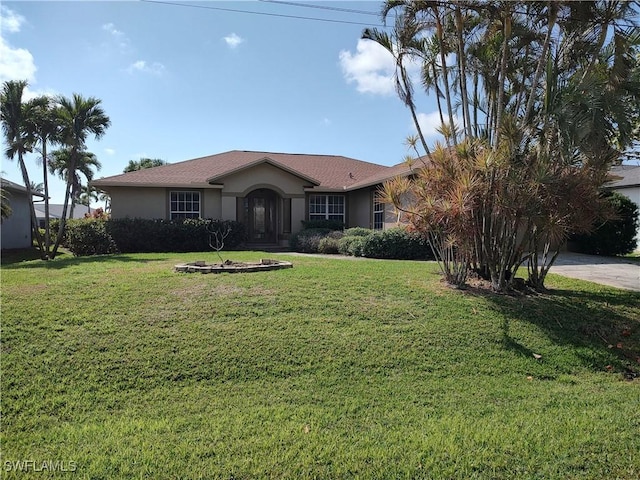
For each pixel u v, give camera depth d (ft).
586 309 23.48
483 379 16.20
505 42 24.93
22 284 25.88
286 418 12.87
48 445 11.34
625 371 17.63
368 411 13.43
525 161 24.04
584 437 11.81
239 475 10.03
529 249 27.17
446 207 23.39
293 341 18.07
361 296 24.03
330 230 58.54
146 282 26.04
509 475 10.08
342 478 9.99
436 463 10.54
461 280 26.48
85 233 53.06
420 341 18.78
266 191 65.51
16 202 76.18
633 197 68.49
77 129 52.75
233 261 36.73
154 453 10.86
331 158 83.25
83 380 14.84
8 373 14.94
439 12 27.09
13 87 51.60
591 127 21.02
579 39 26.55
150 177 60.95
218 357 16.61
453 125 27.30
